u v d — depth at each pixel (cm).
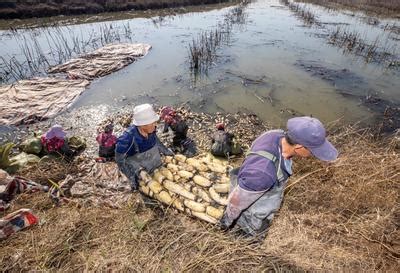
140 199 383
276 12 2366
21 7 1792
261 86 1008
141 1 2302
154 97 911
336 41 1524
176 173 372
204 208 324
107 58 1182
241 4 2745
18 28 1580
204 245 298
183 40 1497
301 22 1973
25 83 946
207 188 348
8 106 812
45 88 923
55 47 1318
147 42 1454
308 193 398
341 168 442
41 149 588
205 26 1816
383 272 285
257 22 1956
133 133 355
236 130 752
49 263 288
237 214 250
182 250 301
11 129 725
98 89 948
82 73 1036
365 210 375
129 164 372
